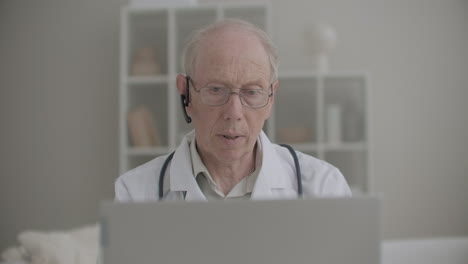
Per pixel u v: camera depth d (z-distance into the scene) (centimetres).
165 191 115
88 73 313
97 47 313
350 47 305
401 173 304
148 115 277
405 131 304
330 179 118
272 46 105
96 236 219
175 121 271
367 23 305
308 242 62
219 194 114
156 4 274
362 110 280
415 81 304
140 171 119
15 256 206
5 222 312
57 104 313
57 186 313
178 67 281
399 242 204
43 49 314
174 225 62
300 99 298
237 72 97
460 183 304
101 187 312
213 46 99
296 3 306
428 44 304
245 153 106
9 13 315
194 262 62
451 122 304
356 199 62
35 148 313
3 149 314
